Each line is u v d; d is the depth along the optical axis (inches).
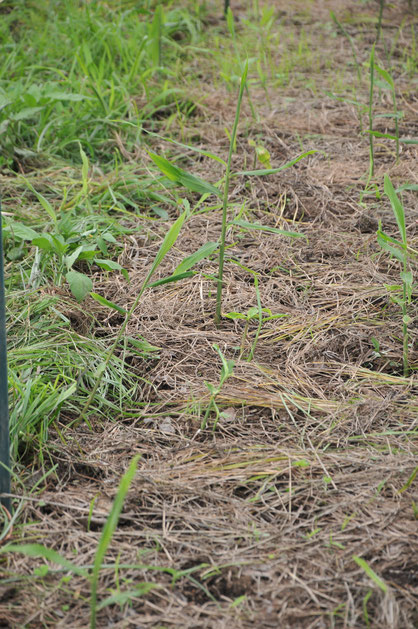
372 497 75.1
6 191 133.9
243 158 149.5
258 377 94.0
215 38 198.7
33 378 89.6
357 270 115.8
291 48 204.7
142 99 169.9
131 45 185.2
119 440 84.5
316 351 99.0
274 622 62.9
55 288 108.0
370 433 84.4
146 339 101.2
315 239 124.4
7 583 66.3
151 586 64.1
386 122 163.5
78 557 69.0
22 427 82.4
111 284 113.3
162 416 88.7
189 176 97.3
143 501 75.5
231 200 135.8
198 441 84.9
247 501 75.4
